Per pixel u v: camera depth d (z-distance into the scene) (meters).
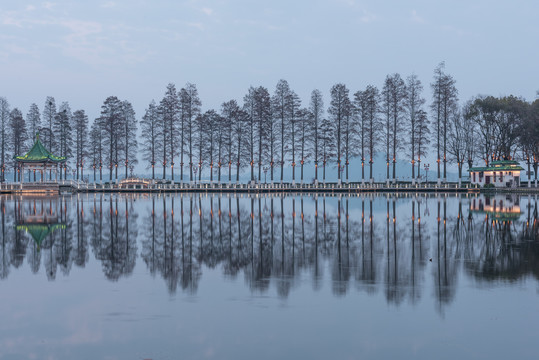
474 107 104.25
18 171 123.38
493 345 8.77
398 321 10.07
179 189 96.94
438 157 101.75
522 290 12.57
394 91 105.25
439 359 8.19
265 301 11.62
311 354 8.40
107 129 113.88
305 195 77.88
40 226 29.59
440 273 14.84
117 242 22.48
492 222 30.97
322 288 12.91
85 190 95.88
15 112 127.56
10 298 12.11
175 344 8.87
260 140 107.56
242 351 8.54
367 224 30.08
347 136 105.75
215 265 16.52
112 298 12.01
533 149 98.06
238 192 94.38
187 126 110.88
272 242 22.31
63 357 8.32
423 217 34.78
